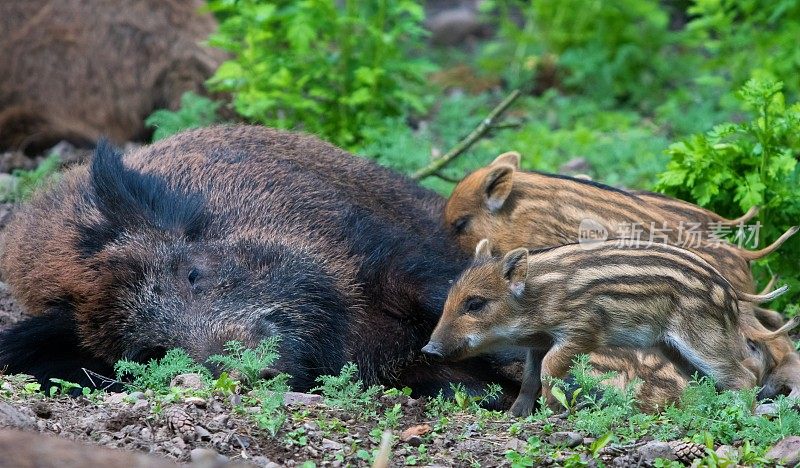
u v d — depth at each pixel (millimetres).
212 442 8438
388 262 11961
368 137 16891
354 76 17688
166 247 11242
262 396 9195
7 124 18766
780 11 20438
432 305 11664
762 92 12469
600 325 9977
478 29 26547
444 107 19953
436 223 13156
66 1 18953
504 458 8648
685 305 10008
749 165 12867
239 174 12477
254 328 10602
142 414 8820
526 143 18453
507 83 23047
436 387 11438
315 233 12016
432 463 8523
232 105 17188
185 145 13203
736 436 9125
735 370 10141
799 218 12609
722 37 21250
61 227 11867
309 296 11164
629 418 9383
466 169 16812
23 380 9883
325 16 17625
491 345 10188
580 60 22219
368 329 11625
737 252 11641
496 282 10070
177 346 10531
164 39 18922
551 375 10000
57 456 6148
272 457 8398
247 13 17203
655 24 22875
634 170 17281
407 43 23109
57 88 18875
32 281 11781
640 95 22156
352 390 9602
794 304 12680
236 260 11219
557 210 12070
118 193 11531
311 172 13031
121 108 18938
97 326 10852
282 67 17328
